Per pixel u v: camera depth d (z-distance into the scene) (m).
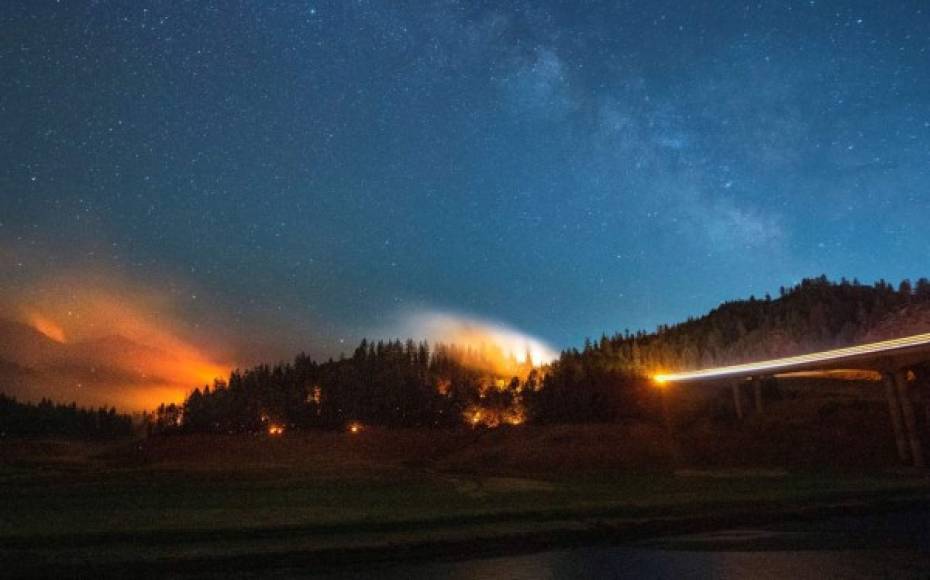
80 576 21.36
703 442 72.00
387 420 112.75
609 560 24.34
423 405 113.94
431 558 24.83
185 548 24.23
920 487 43.94
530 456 72.56
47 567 21.30
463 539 26.23
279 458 94.31
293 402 123.44
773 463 63.25
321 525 28.41
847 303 190.12
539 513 31.94
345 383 126.31
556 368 126.56
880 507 36.81
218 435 111.62
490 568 23.09
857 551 25.67
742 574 21.83
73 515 32.50
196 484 51.56
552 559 24.59
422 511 33.59
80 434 159.25
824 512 35.00
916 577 21.34
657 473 59.22
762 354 158.88
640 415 89.56
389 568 23.19
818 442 66.38
